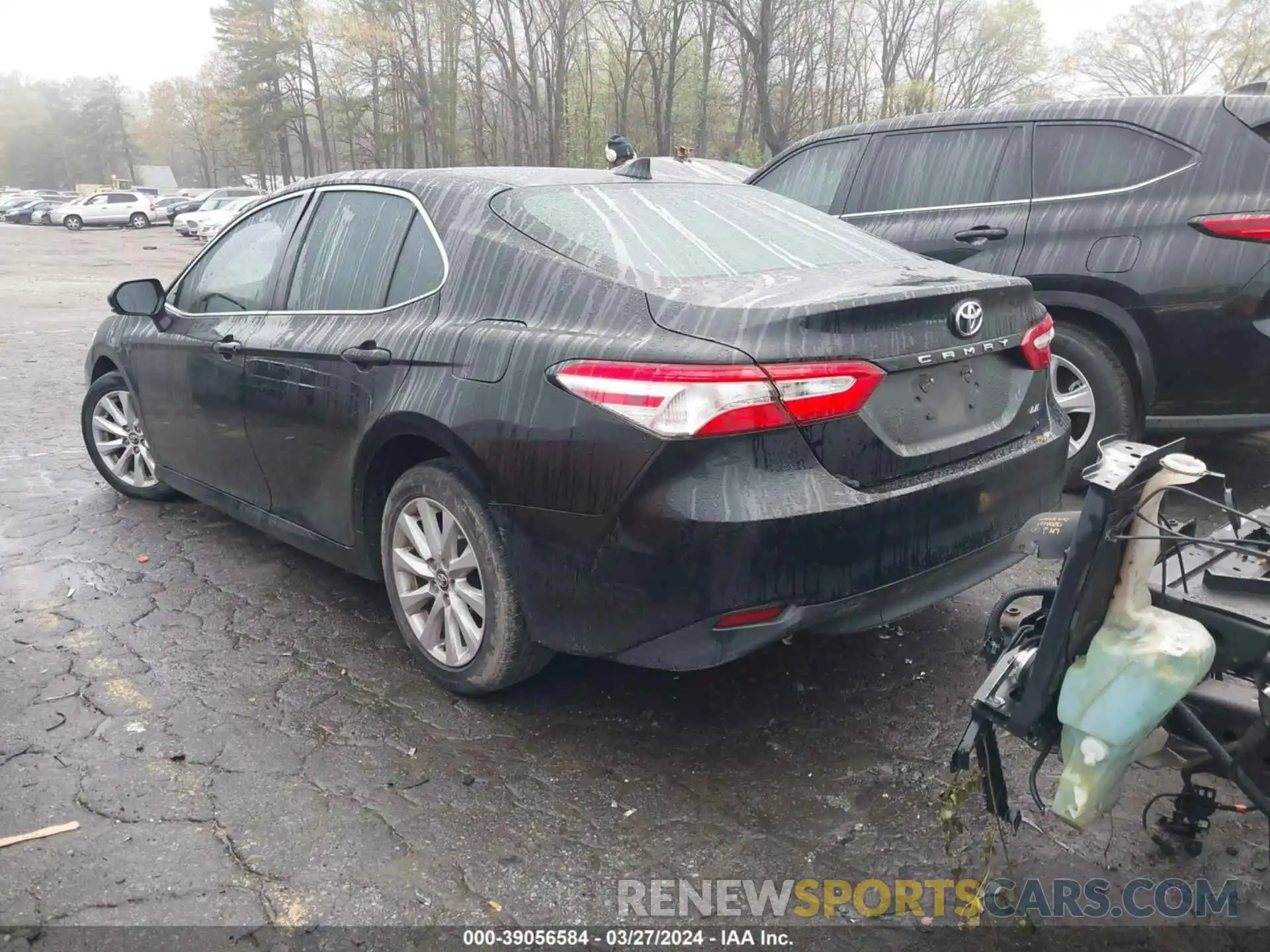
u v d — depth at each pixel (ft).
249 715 10.52
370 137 190.80
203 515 17.07
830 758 9.61
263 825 8.68
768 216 11.68
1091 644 6.86
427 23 166.40
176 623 12.77
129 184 335.47
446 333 10.18
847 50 149.79
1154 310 14.93
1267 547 7.80
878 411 8.80
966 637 12.08
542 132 155.74
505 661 10.05
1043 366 10.88
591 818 8.75
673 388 8.21
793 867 8.14
